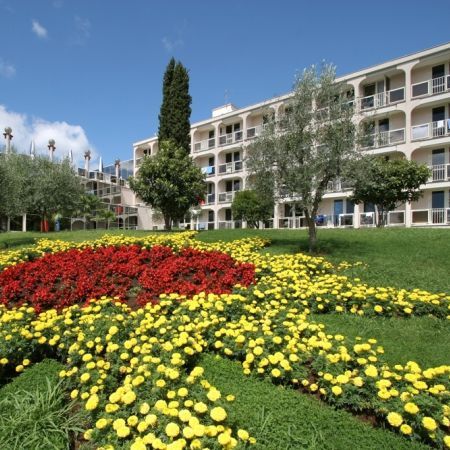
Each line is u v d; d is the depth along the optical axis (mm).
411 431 2758
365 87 25422
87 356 3555
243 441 2521
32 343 3898
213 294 5492
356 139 10320
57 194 22797
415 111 23500
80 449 2633
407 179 16672
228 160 34094
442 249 10031
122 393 2926
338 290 6172
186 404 2746
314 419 2924
